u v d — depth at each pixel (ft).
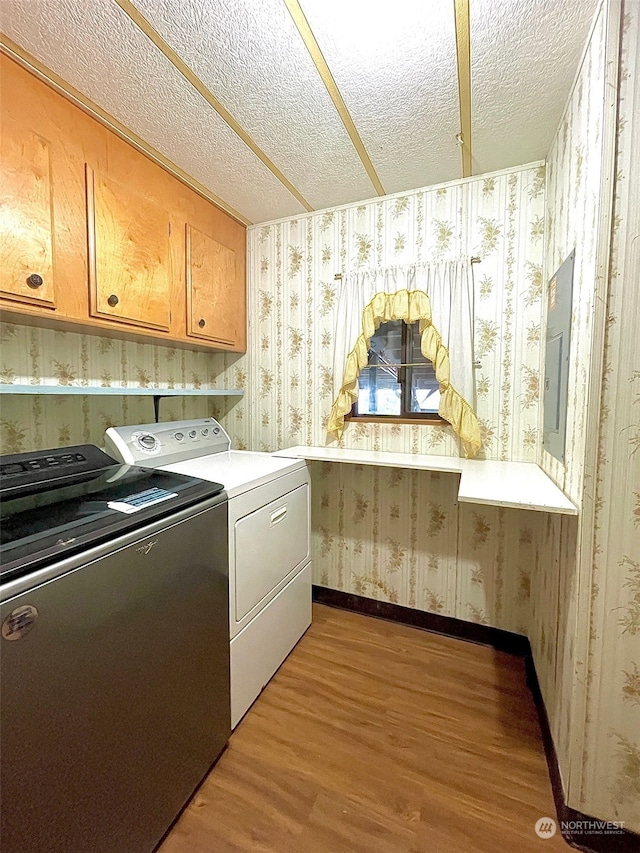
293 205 6.83
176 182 5.83
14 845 2.36
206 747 4.12
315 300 7.22
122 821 3.10
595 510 3.28
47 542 2.72
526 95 4.21
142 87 4.09
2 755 2.29
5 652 2.29
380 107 4.41
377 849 3.46
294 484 6.10
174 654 3.67
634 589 3.22
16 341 4.87
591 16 3.27
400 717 4.92
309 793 3.95
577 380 3.66
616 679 3.32
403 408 6.72
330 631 6.79
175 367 7.38
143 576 3.29
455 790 3.98
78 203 4.38
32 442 5.11
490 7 3.25
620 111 2.96
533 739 4.60
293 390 7.59
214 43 3.58
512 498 3.84
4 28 3.41
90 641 2.83
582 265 3.57
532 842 3.51
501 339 5.93
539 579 5.48
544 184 5.51
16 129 3.74
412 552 6.88
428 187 6.19
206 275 6.54
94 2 3.17
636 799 3.32
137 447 5.47
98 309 4.66
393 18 3.35
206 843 3.50
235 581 4.66
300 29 3.44
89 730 2.82
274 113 4.51
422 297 6.06
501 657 6.11
